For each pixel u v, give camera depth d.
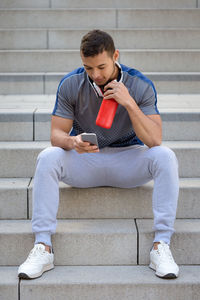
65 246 2.47
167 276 2.28
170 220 2.36
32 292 2.28
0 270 2.43
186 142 3.16
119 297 2.29
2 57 4.38
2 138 3.22
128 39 4.66
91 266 2.49
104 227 2.54
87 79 2.46
